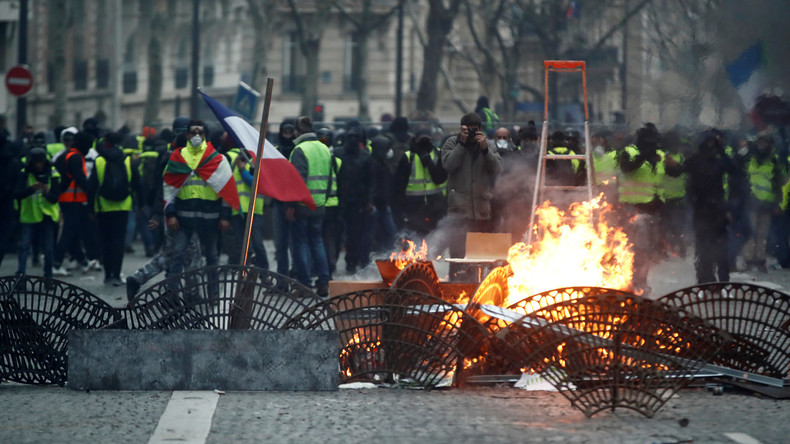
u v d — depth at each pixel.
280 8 146.25
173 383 21.73
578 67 33.09
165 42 146.88
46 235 45.66
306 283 39.34
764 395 21.06
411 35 156.50
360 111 132.25
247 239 26.55
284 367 21.73
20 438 17.80
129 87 154.50
